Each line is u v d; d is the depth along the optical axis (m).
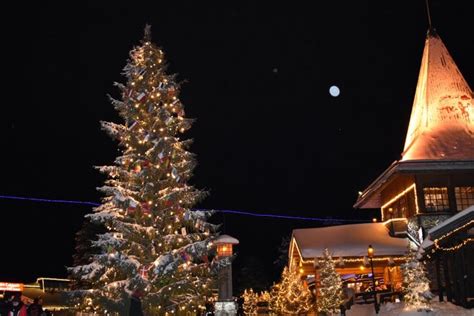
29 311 21.16
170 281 17.66
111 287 17.33
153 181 18.19
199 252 17.70
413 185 28.75
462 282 19.69
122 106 19.11
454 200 28.03
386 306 21.95
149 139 18.52
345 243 30.47
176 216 18.17
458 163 28.06
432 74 34.19
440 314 19.20
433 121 32.56
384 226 32.38
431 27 35.84
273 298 38.75
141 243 17.80
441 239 20.23
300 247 30.80
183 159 19.08
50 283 36.34
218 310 23.56
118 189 17.98
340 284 27.41
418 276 19.91
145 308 17.17
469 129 31.81
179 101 19.55
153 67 19.41
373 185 33.56
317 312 28.56
